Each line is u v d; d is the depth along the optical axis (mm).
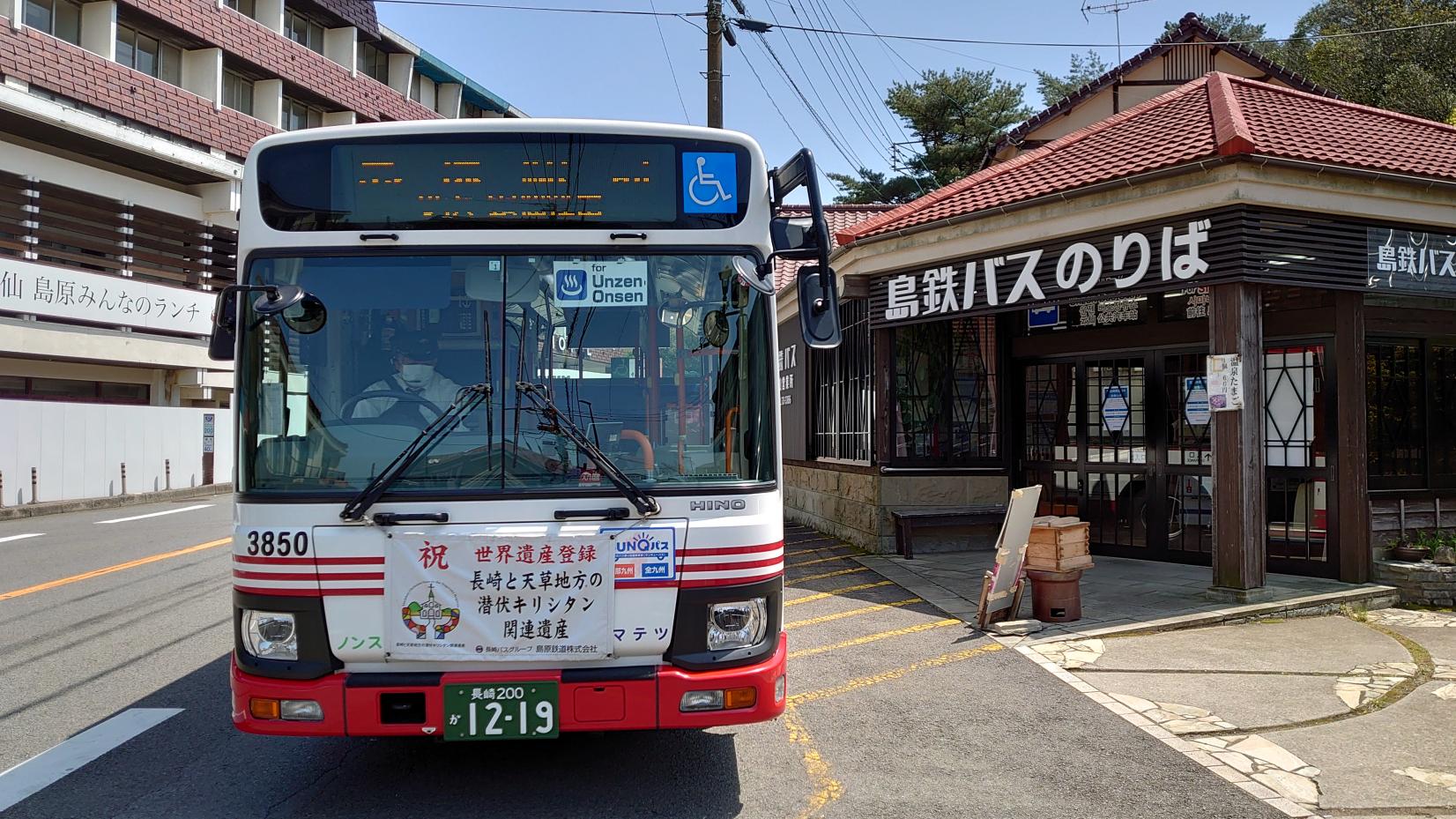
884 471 11570
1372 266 8539
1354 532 8711
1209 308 8258
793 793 4535
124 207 24422
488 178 4324
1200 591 8711
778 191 4922
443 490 4031
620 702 3953
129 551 12656
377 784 4668
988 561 11008
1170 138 9195
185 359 25422
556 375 4195
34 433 20078
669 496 4094
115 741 5301
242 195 4324
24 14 22922
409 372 4184
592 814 4293
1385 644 7066
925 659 6883
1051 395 11484
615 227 4352
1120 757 4949
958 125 36031
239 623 4062
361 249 4258
